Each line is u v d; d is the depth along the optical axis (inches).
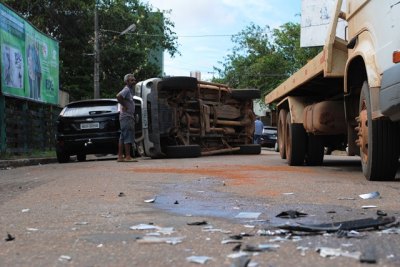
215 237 131.9
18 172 363.3
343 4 284.0
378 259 108.3
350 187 235.5
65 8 1057.5
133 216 166.1
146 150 521.7
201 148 572.4
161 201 197.8
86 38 1172.5
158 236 134.5
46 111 679.1
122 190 232.4
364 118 258.7
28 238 136.3
